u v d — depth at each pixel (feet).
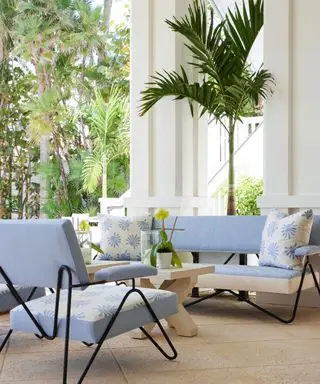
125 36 52.42
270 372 10.75
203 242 18.86
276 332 14.25
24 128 48.39
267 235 16.72
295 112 18.38
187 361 11.53
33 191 48.96
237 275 15.61
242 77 19.58
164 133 20.63
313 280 16.81
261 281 15.29
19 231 9.80
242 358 11.75
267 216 17.98
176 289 13.93
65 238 9.45
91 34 49.98
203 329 14.60
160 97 19.65
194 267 14.15
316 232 17.10
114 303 10.43
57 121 48.19
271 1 18.58
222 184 27.22
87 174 45.03
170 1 20.67
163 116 20.65
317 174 18.01
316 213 17.93
